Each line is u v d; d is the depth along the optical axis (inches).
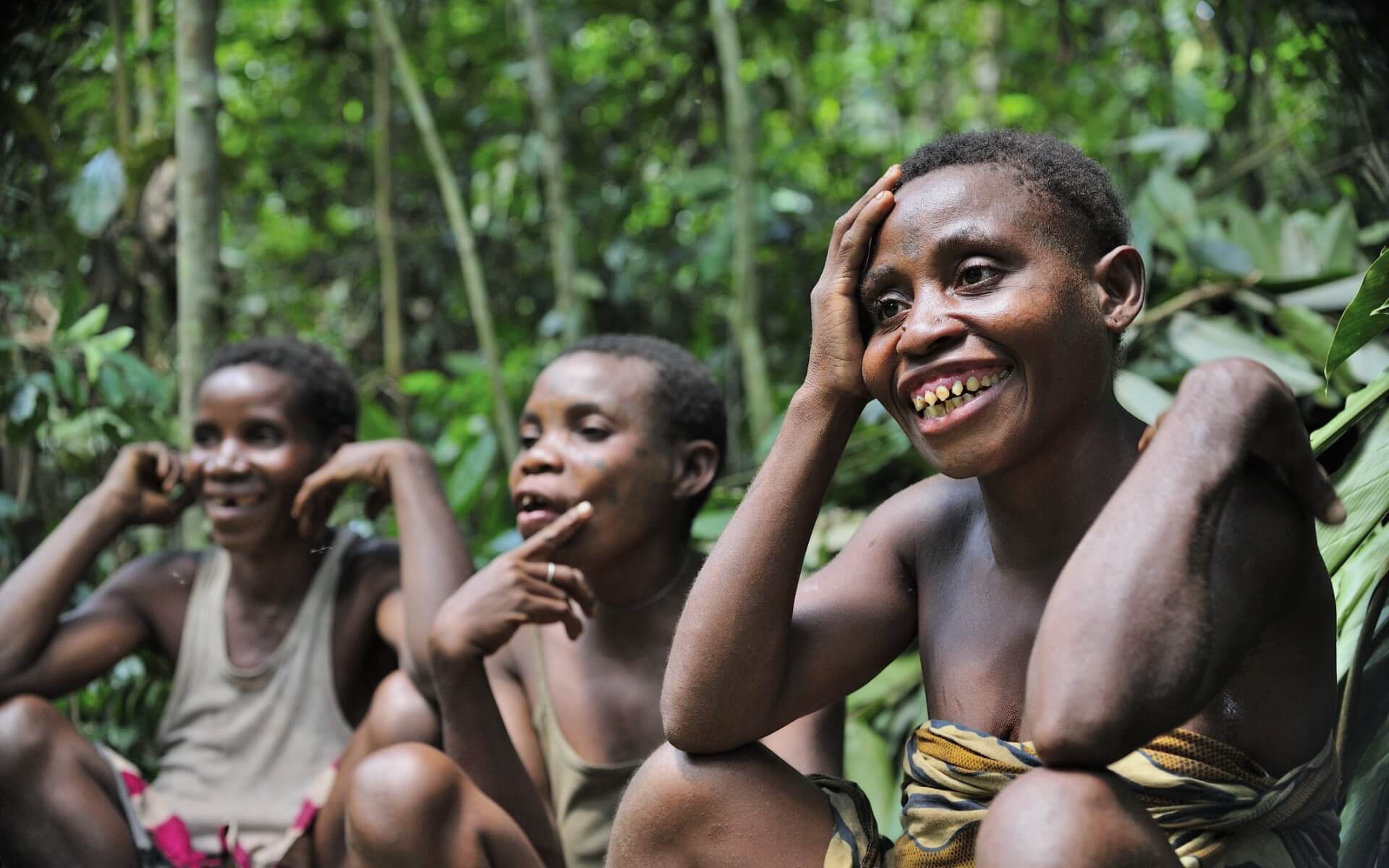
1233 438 58.6
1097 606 55.6
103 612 122.3
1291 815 66.1
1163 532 56.5
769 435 152.6
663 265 226.1
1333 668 68.6
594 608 108.3
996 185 67.1
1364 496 85.8
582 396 110.0
